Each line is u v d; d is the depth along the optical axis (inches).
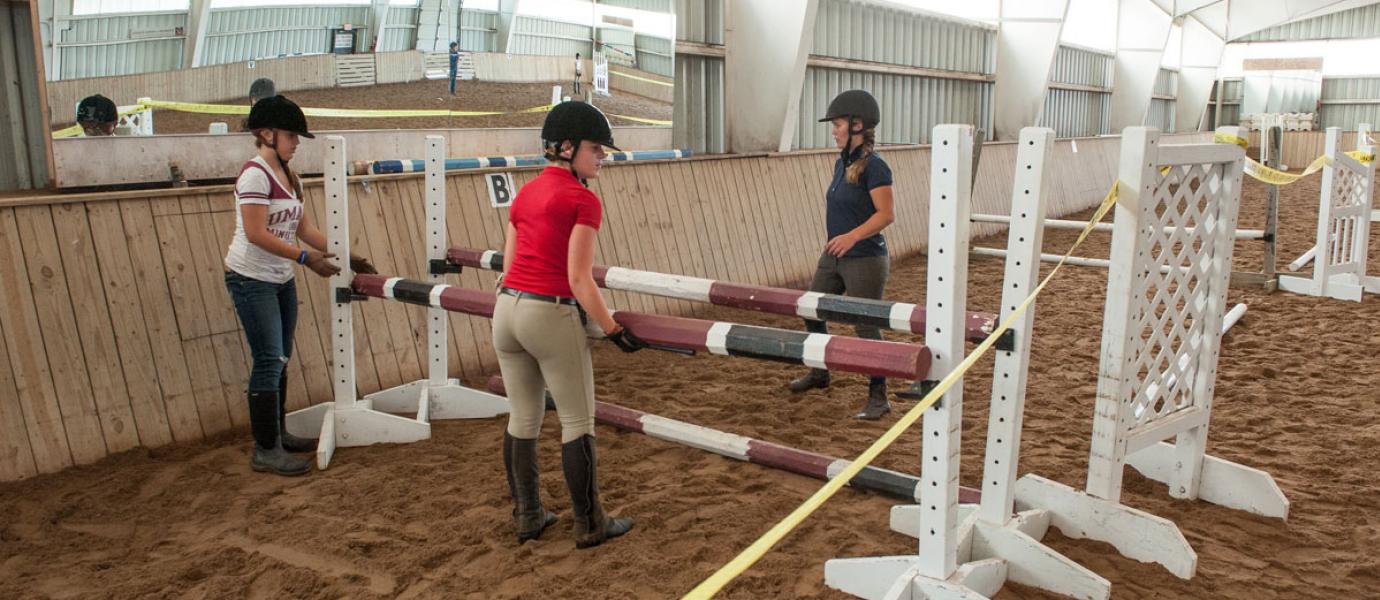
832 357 98.1
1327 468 142.9
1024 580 106.4
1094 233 478.0
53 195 154.3
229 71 197.0
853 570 103.6
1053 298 295.3
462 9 240.8
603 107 289.9
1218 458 138.4
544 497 133.4
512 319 108.2
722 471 143.7
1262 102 1044.5
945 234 91.7
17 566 114.3
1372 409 174.4
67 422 144.9
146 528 126.3
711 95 337.7
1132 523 111.3
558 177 106.7
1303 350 222.7
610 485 138.3
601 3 279.1
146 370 155.4
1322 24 995.3
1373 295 289.7
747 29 332.5
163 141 187.6
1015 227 102.0
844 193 163.2
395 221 201.8
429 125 240.7
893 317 102.6
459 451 154.7
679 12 312.7
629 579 107.6
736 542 117.2
